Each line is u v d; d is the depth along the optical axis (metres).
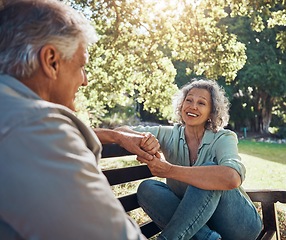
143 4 6.85
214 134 1.85
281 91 20.16
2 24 0.88
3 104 0.77
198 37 7.57
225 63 7.86
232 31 19.83
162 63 7.95
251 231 1.83
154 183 1.86
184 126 1.99
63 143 0.77
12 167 0.71
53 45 0.90
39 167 0.72
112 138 1.76
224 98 1.92
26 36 0.87
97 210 0.76
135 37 7.27
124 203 1.90
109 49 7.30
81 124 0.88
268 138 20.56
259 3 6.95
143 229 2.08
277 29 19.53
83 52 0.98
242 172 1.67
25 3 0.90
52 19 0.89
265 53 19.83
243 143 17.47
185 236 1.63
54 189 0.72
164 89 8.05
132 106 17.14
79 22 0.95
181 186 1.88
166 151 1.96
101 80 7.49
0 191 0.71
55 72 0.92
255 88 21.52
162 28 7.02
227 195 1.75
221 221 1.77
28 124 0.75
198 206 1.63
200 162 1.84
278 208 4.56
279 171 8.73
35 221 0.71
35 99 0.82
